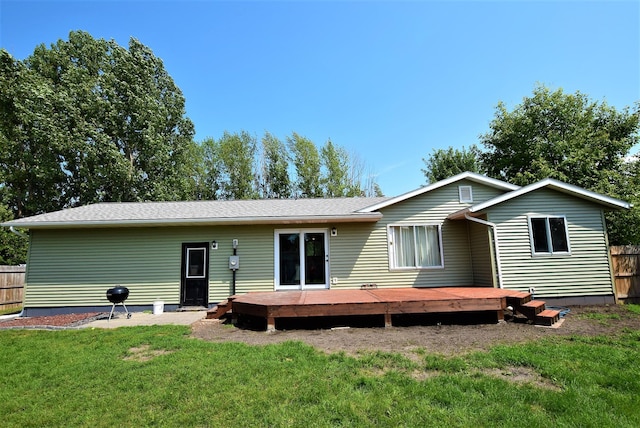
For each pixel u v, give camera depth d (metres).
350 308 6.74
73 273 10.14
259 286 10.31
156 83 24.38
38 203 22.45
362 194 31.20
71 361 4.82
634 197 15.05
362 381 3.80
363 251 10.55
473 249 10.40
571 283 9.12
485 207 9.27
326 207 11.52
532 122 20.66
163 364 4.50
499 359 4.46
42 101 20.34
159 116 22.89
